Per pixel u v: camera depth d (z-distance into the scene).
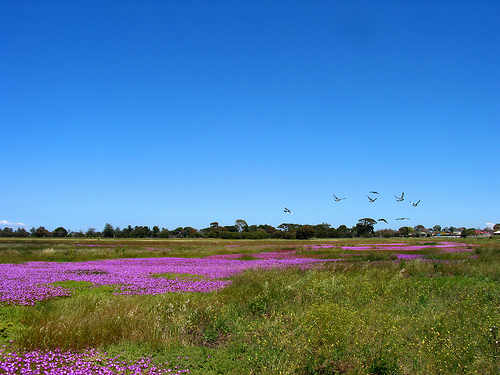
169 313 9.70
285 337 6.89
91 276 17.05
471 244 54.94
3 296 11.43
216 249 42.03
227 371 6.41
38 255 29.28
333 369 6.20
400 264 20.75
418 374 5.86
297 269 17.95
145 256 33.38
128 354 6.95
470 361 6.39
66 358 6.59
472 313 9.06
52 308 9.74
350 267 19.42
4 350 6.70
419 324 8.12
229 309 9.89
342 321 7.66
